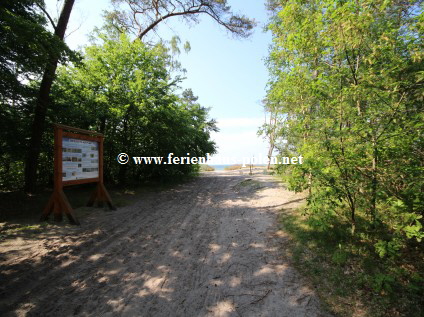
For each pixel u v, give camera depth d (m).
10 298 2.64
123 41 10.59
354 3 2.94
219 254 3.83
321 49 3.80
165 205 7.58
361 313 2.29
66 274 3.21
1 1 5.53
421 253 2.95
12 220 5.41
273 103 6.23
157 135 10.81
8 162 9.12
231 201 7.67
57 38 5.87
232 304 2.58
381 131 3.01
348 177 3.20
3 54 5.82
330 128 3.38
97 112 8.99
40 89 7.72
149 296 2.75
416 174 2.69
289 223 4.71
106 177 11.54
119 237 4.65
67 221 5.45
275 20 6.35
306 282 2.87
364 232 3.53
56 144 5.32
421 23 2.75
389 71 2.87
